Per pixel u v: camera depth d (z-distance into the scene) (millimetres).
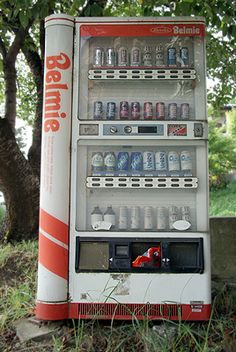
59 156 3201
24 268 4520
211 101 7375
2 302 3637
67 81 3271
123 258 3135
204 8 4188
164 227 3352
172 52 3492
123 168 3412
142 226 3432
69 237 3188
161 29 3396
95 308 3113
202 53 3396
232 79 6668
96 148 3477
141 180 3227
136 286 3113
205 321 3137
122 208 3398
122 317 3092
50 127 3227
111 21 3371
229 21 4016
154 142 3277
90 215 3420
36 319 3213
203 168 3279
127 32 3381
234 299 3525
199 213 3252
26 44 6137
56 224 3158
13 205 5621
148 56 3518
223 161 14883
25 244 5152
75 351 2773
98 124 3258
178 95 3549
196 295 3102
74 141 3248
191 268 3117
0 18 5281
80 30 3352
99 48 3543
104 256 3170
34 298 3666
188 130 3260
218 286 3883
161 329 2934
